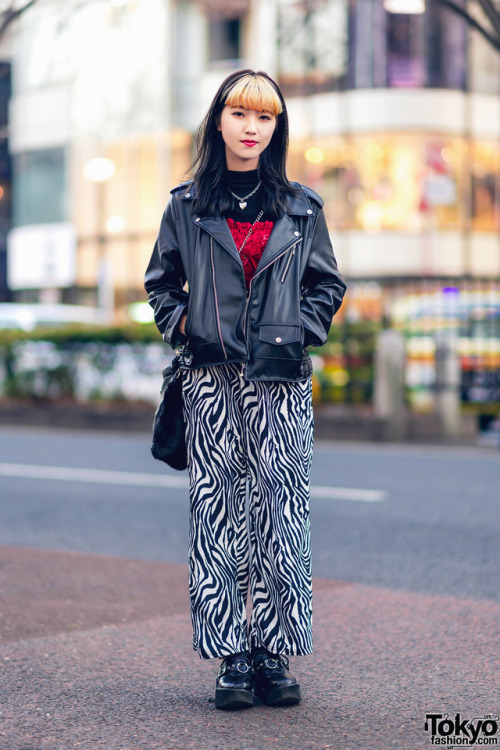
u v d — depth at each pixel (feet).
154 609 14.35
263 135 9.86
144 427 44.19
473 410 41.57
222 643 10.01
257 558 10.18
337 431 40.78
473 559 17.93
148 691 10.75
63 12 65.67
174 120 89.15
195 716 9.92
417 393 42.22
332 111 86.69
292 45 86.74
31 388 48.42
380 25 84.94
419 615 14.01
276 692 10.15
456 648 12.34
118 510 23.45
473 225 88.17
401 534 20.29
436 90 85.76
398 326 42.60
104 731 9.49
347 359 42.52
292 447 10.00
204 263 9.91
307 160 87.92
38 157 97.86
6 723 9.71
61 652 12.18
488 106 88.17
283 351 9.79
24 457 34.01
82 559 17.88
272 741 9.19
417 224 86.84
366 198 86.58
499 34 34.60
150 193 90.94
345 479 28.40
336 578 16.48
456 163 87.30
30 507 23.82
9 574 16.55
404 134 85.76
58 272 96.48
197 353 9.91
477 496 25.23
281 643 10.11
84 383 47.32
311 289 10.40
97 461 32.89
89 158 94.27
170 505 24.18
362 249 86.69
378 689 10.77
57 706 10.23
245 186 10.10
